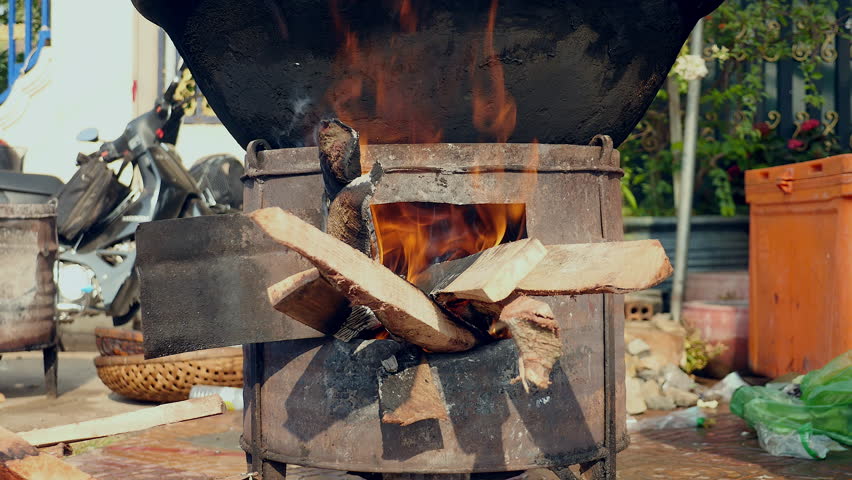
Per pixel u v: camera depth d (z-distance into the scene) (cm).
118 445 297
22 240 401
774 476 246
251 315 189
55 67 778
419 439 181
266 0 184
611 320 199
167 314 191
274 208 149
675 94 507
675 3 198
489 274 163
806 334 377
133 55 766
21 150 740
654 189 547
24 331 400
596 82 199
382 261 208
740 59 545
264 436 202
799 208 383
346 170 172
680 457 272
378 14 180
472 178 184
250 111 206
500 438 182
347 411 185
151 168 534
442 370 180
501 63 187
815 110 566
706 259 493
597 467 199
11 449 163
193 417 221
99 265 521
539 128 201
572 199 194
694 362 421
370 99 192
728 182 526
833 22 554
